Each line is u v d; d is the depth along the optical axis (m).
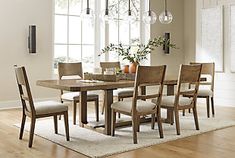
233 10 6.68
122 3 7.73
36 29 6.46
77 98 4.66
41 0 6.51
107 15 4.79
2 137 3.93
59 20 6.89
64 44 6.97
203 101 7.21
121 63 7.72
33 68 6.45
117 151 3.35
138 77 3.61
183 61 8.48
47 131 4.21
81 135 4.02
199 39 7.34
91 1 7.33
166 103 4.14
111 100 4.06
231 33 6.74
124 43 7.77
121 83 3.90
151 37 7.95
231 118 5.22
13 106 6.20
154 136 3.98
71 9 7.06
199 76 4.25
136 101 3.66
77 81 4.18
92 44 7.38
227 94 6.87
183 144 3.67
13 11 6.16
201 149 3.47
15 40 6.20
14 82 6.21
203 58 7.27
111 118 4.05
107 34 7.48
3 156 3.20
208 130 4.32
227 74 6.86
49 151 3.38
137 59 4.71
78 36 7.18
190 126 4.54
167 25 8.25
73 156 3.22
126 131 4.22
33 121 3.52
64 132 4.16
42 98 6.57
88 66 7.35
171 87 4.82
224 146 3.59
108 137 3.93
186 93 4.17
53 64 6.74
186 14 8.44
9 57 6.14
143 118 4.75
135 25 7.91
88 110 5.92
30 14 6.38
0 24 6.02
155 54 8.05
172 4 8.31
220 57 6.94
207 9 7.14
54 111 3.66
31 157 3.18
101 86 3.70
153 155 3.26
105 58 7.52
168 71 8.34
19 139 3.84
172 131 4.23
